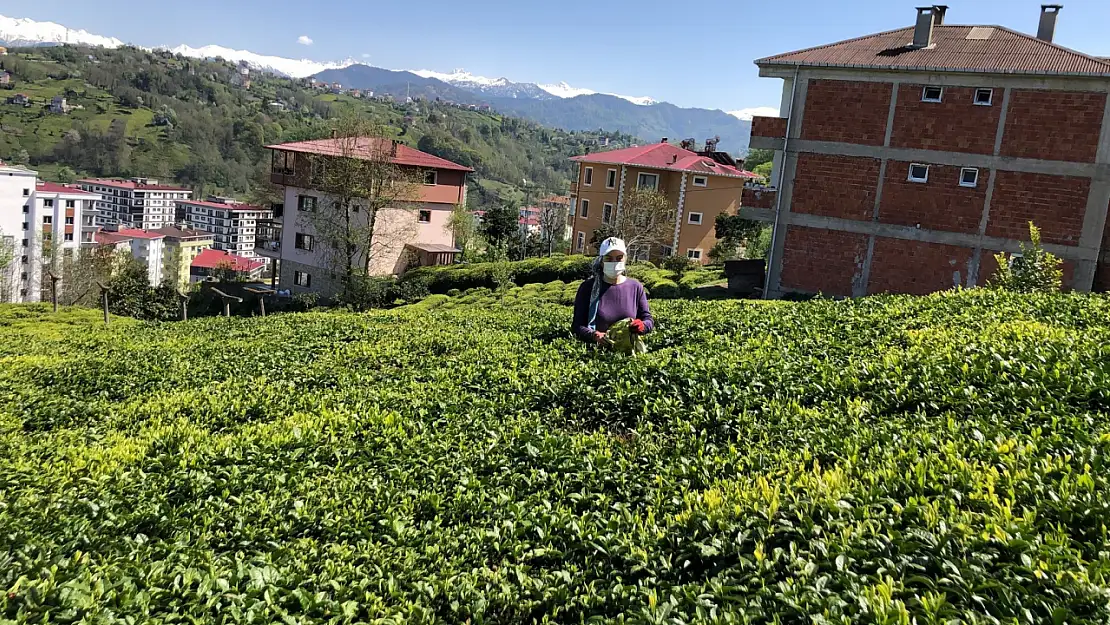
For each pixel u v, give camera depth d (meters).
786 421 7.95
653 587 5.12
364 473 7.39
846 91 27.53
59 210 82.69
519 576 5.56
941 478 5.60
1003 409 7.45
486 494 6.86
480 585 5.54
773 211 29.20
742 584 4.82
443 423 9.12
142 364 13.77
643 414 8.86
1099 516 4.77
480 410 9.47
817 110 28.08
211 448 8.20
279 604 5.02
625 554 5.62
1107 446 6.00
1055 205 24.83
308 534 6.33
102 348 16.81
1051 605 4.05
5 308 34.22
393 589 5.37
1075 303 12.95
